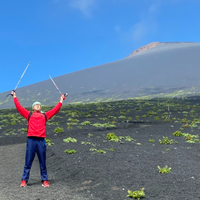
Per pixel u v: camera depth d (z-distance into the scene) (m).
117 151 10.55
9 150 12.00
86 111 35.38
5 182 7.02
